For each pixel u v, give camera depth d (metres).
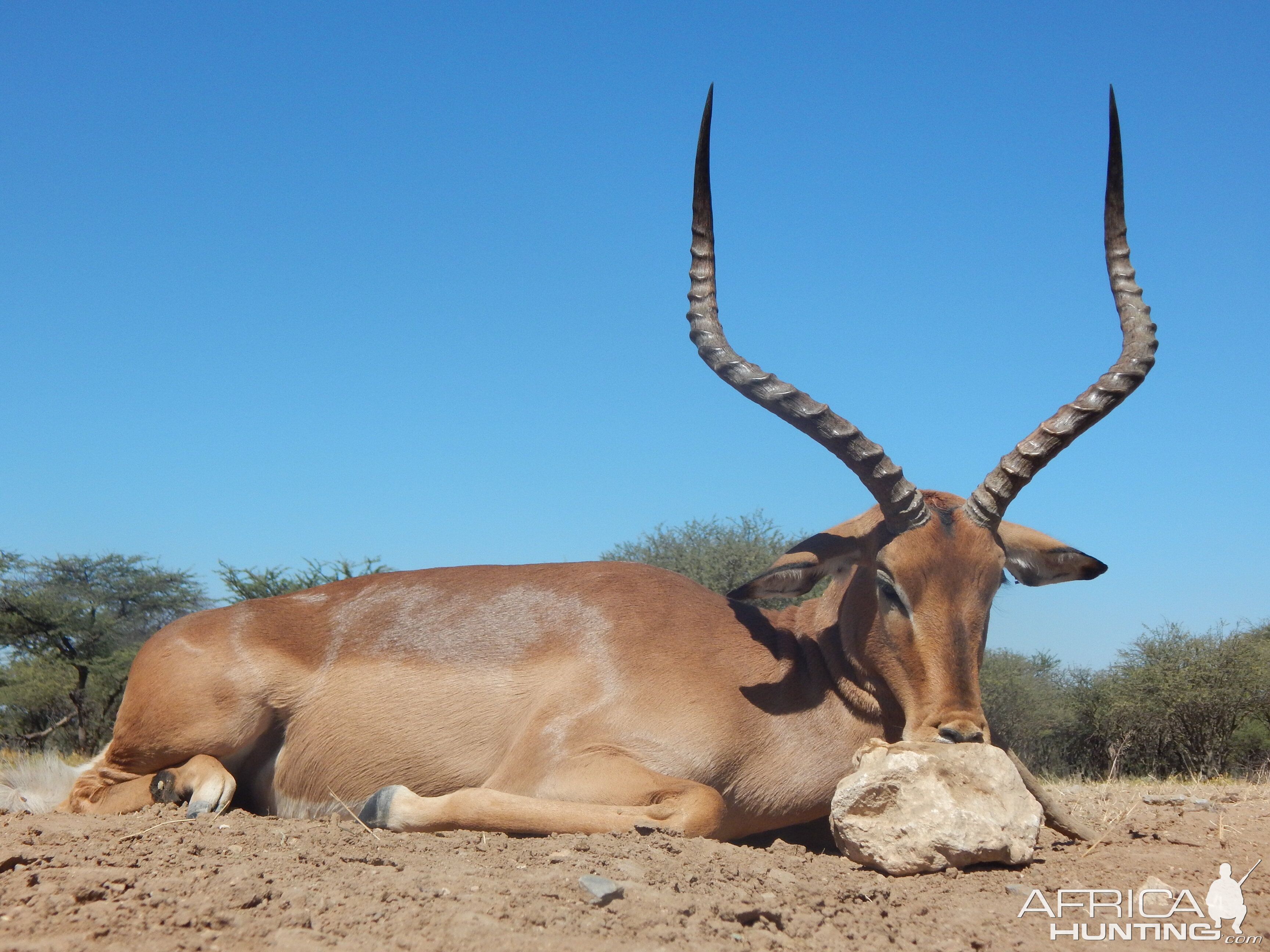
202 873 3.91
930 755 4.91
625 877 4.16
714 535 25.08
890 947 3.65
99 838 4.58
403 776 6.03
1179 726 27.25
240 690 6.16
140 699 6.23
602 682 5.85
